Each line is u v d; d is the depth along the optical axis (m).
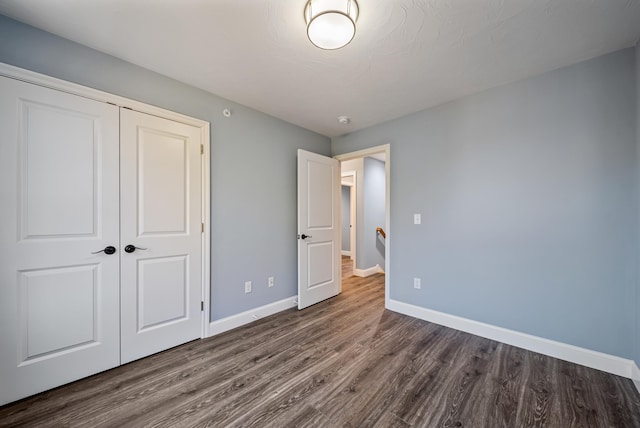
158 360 1.97
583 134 1.92
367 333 2.43
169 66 2.00
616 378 1.75
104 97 1.83
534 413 1.44
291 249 3.17
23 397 1.54
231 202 2.57
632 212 1.75
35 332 1.59
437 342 2.26
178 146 2.20
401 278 2.96
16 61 1.55
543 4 1.40
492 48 1.78
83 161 1.75
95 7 1.44
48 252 1.62
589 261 1.90
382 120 3.07
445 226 2.62
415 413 1.44
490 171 2.34
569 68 1.98
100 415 1.42
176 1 1.40
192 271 2.28
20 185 1.54
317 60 1.92
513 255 2.22
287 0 1.39
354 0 1.37
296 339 2.32
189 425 1.36
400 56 1.86
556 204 2.03
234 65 1.98
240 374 1.79
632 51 1.76
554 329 2.03
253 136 2.76
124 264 1.91
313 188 3.25
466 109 2.48
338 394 1.59
